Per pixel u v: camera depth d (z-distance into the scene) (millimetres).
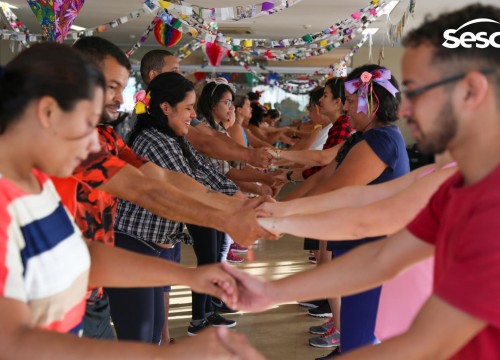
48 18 3824
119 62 2328
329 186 2951
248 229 2223
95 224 2139
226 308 4898
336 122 4582
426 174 2150
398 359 1187
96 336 2193
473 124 1223
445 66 1215
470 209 1192
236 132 6164
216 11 4520
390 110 3027
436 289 1184
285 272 6188
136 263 1746
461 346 1177
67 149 1367
